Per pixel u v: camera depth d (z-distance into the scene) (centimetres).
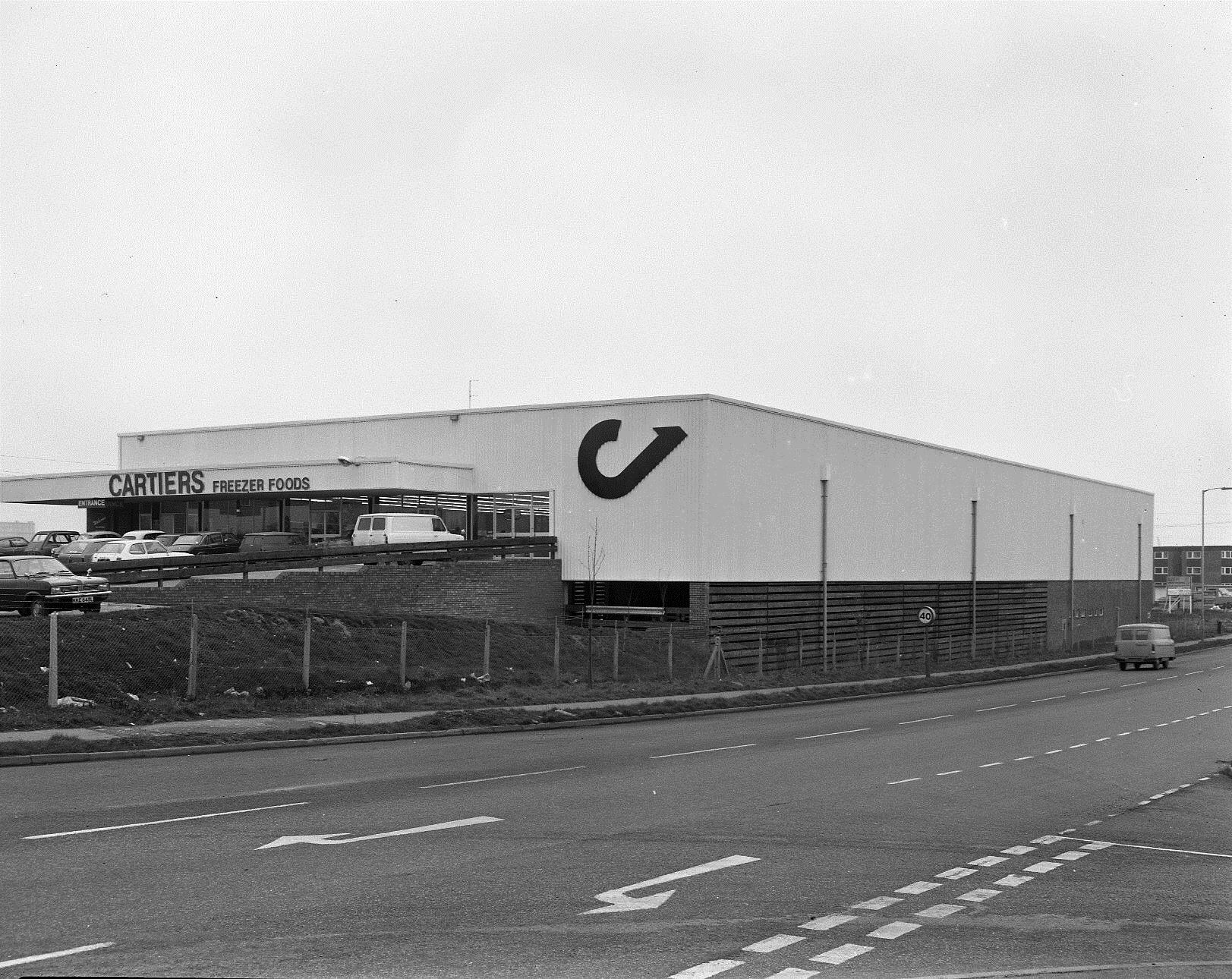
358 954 775
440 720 2319
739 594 4625
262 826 1214
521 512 4894
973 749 2189
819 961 800
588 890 976
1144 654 5478
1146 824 1423
